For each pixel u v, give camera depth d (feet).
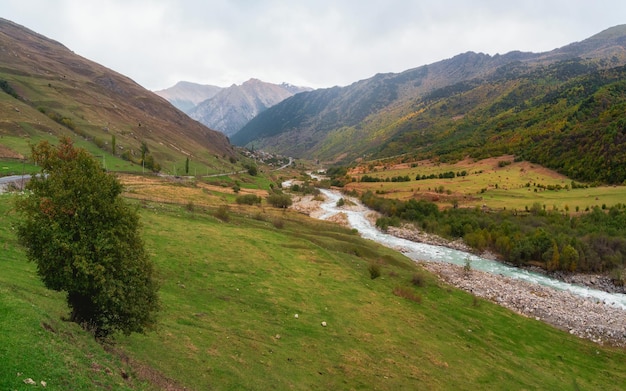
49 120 601.62
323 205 567.59
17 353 47.62
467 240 379.96
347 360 111.86
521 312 204.44
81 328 71.72
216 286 150.41
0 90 636.89
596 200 440.45
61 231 67.77
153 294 80.74
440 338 142.82
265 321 128.47
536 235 334.24
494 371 124.47
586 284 282.36
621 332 183.52
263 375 92.32
